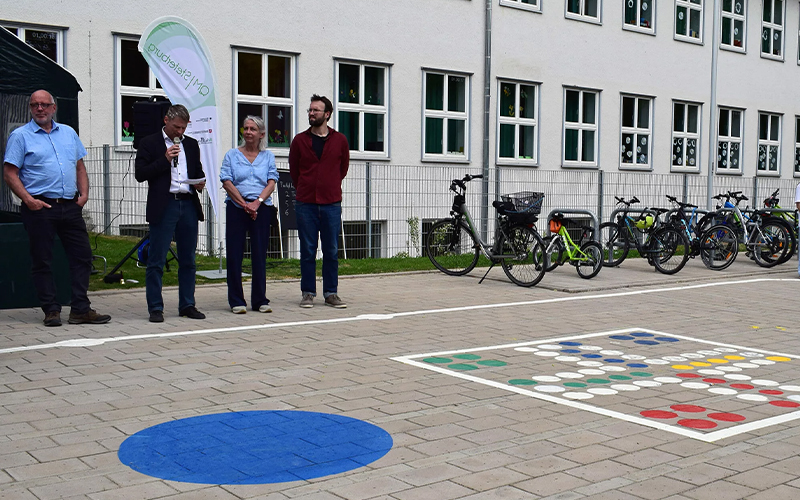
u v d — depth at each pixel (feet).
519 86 65.16
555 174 65.82
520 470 13.80
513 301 33.96
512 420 16.79
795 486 13.23
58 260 26.84
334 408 17.46
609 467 14.02
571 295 36.37
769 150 87.76
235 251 29.04
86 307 26.27
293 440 15.23
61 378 19.45
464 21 61.00
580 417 17.12
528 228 38.22
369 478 13.32
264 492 12.64
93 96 45.73
